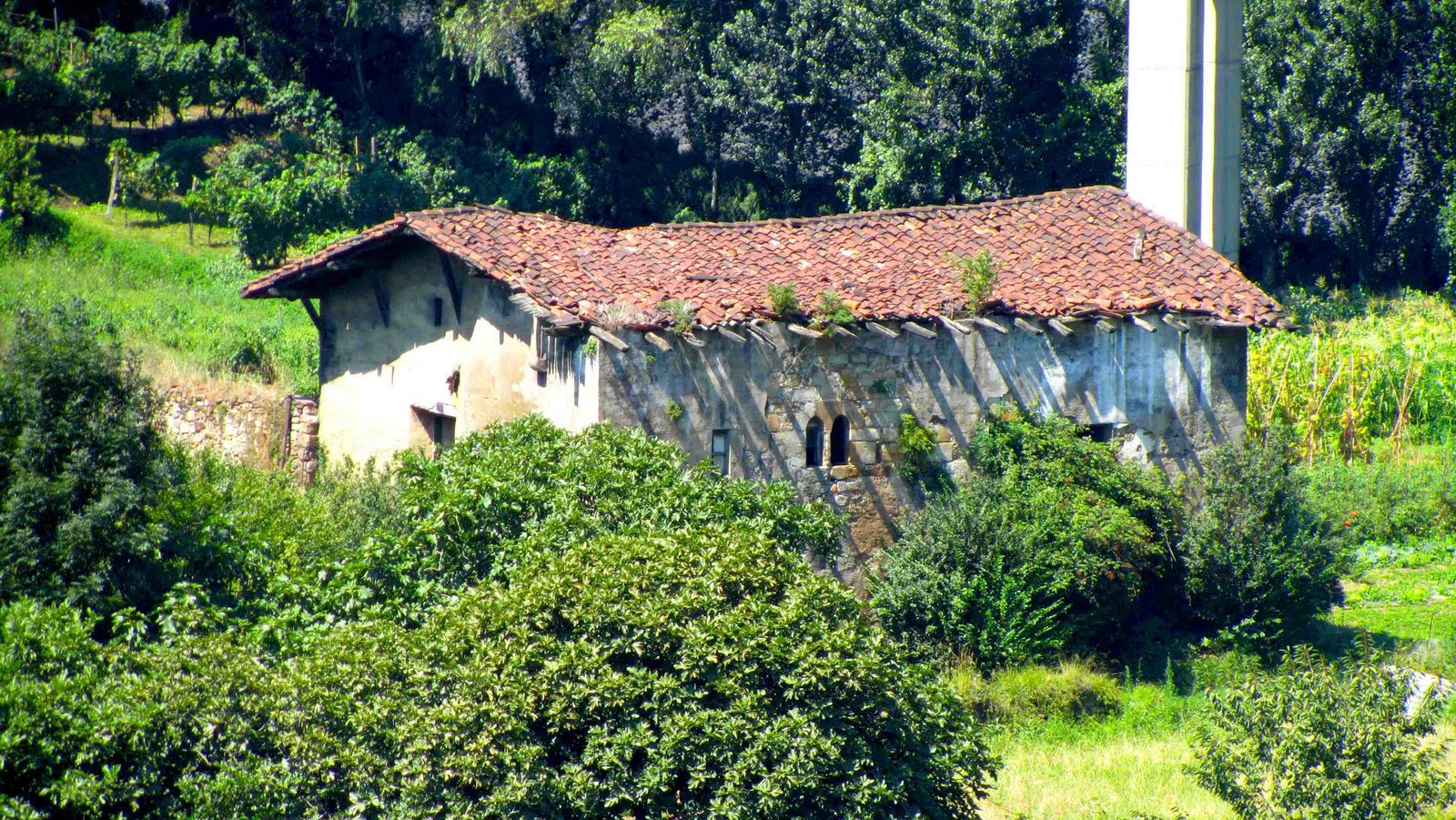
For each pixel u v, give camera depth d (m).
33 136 154.88
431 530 53.19
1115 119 157.25
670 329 68.75
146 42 162.75
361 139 167.62
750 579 47.38
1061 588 73.06
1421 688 68.06
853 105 167.50
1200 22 98.25
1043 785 60.50
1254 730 48.81
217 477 66.69
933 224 83.12
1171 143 98.44
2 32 157.88
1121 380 80.19
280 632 50.00
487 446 58.47
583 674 43.88
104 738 41.06
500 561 52.28
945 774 47.88
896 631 72.88
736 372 71.12
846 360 74.06
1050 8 155.88
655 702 44.25
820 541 58.66
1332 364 118.06
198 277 131.62
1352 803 46.28
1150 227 85.44
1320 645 77.69
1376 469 106.25
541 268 71.88
